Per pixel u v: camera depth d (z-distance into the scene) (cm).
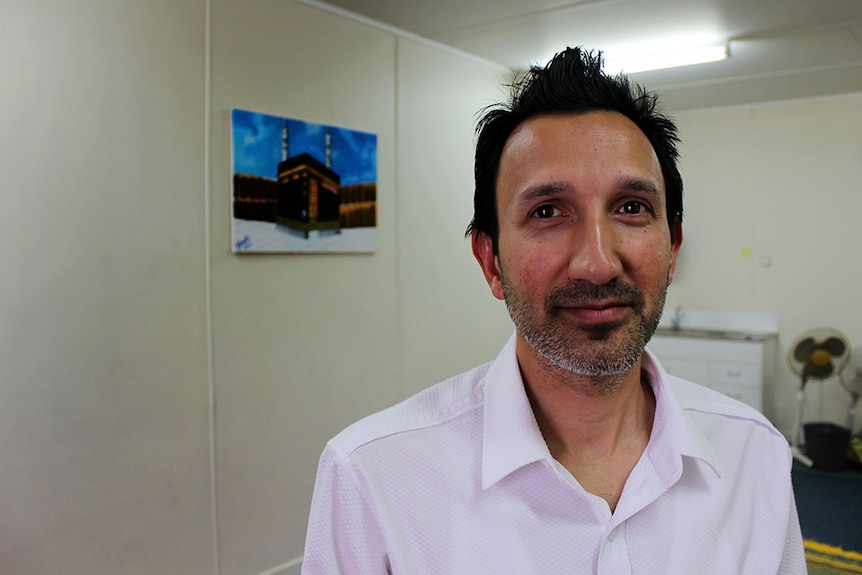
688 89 430
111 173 209
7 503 192
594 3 280
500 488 74
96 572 209
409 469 75
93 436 208
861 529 320
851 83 415
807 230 464
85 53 203
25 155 192
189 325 231
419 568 72
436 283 336
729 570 77
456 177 347
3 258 189
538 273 69
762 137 477
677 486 78
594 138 68
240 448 248
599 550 72
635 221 70
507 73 374
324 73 275
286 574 263
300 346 268
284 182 257
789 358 436
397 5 278
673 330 500
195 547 235
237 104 242
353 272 290
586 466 78
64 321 201
